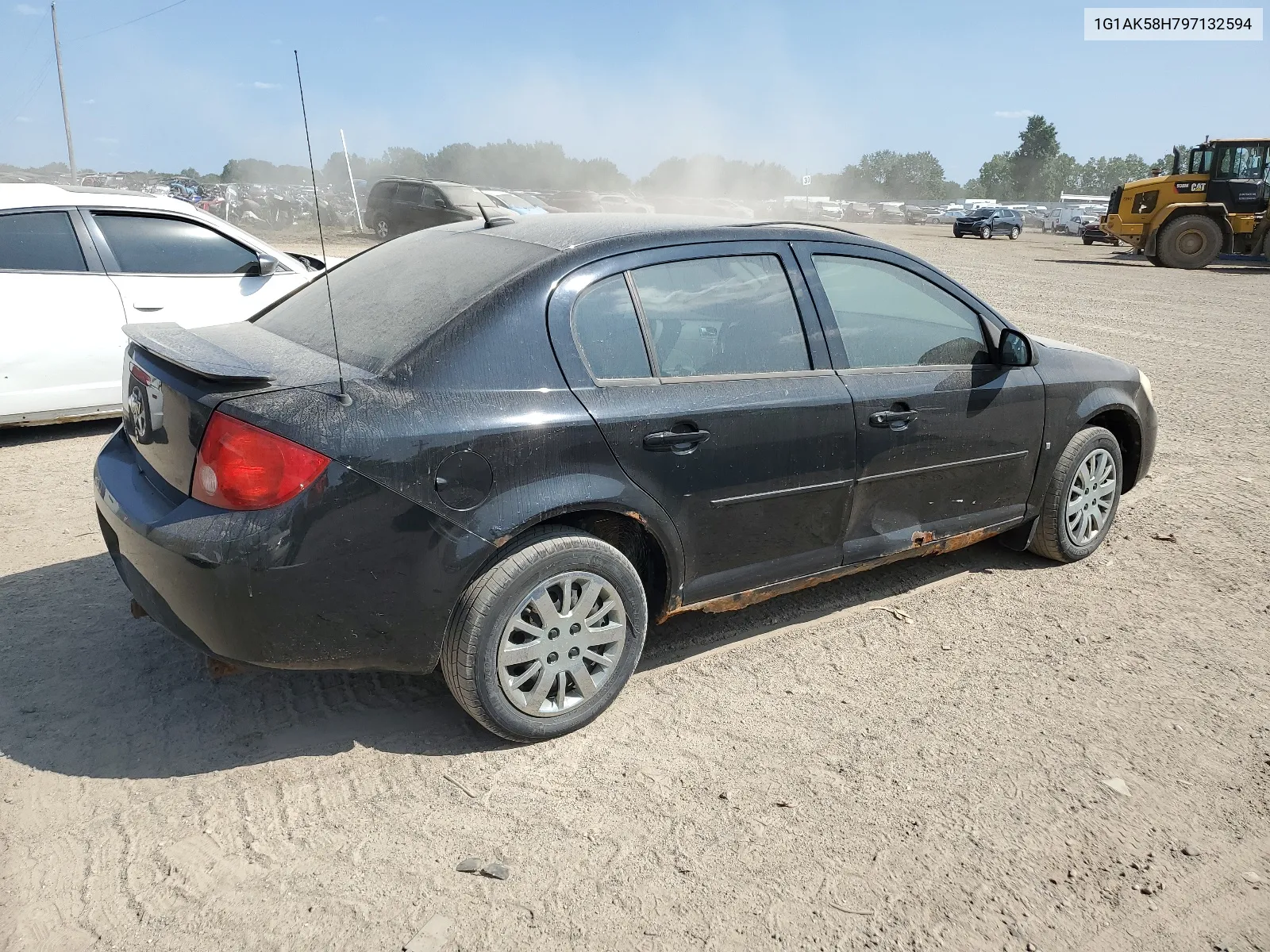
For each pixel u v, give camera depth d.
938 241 38.00
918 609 4.22
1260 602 4.36
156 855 2.54
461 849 2.62
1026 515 4.47
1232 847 2.73
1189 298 16.89
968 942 2.37
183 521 2.68
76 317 6.17
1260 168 23.14
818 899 2.48
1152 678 3.66
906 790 2.94
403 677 3.51
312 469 2.64
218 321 6.67
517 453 2.88
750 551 3.49
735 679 3.57
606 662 3.19
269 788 2.84
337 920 2.35
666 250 3.34
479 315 2.96
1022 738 3.24
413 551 2.77
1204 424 7.67
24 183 6.26
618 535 3.35
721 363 3.38
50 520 4.87
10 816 2.66
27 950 2.22
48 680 3.37
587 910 2.42
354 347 3.06
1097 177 150.88
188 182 32.41
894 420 3.74
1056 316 13.95
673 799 2.86
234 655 2.74
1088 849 2.71
